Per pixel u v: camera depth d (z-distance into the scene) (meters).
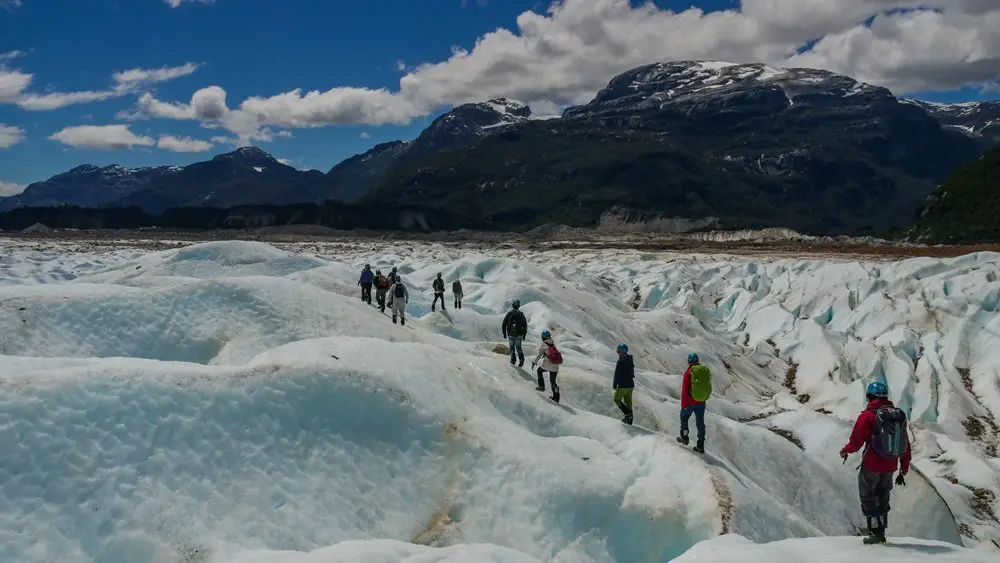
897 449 8.10
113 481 8.75
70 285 17.09
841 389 31.02
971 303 38.38
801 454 16.08
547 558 9.98
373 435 11.16
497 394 13.86
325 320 17.66
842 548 8.26
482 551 8.51
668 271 56.19
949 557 7.65
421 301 27.98
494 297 30.02
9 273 38.81
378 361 12.75
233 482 9.52
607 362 21.75
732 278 56.38
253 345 16.00
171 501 8.88
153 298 16.50
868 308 41.22
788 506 13.09
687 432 13.05
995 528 17.27
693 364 12.96
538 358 15.14
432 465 11.12
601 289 44.38
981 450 25.92
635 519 10.88
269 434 10.33
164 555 8.26
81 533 8.13
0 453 8.41
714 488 11.25
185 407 9.99
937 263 48.47
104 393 9.62
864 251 85.12
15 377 9.30
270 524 9.23
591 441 13.04
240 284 17.70
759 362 36.31
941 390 31.05
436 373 13.30
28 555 7.68
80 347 14.90
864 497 8.45
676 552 10.82
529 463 11.06
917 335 36.94
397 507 10.34
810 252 84.25
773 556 8.01
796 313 45.09
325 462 10.41
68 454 8.76
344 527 9.71
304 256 34.38
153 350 15.46
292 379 11.10
